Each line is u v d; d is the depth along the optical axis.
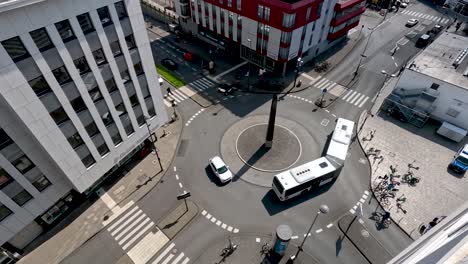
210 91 55.12
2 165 25.12
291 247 32.47
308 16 51.84
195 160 42.00
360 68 60.66
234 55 65.38
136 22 30.31
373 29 74.62
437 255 12.90
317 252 32.06
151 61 34.62
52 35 23.58
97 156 33.25
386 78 57.78
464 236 12.09
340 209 35.97
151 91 36.75
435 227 21.92
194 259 31.61
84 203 36.53
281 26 49.91
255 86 56.00
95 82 29.12
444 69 47.00
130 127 36.44
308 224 34.53
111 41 28.73
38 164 28.12
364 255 31.78
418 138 45.38
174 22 76.81
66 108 27.33
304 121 48.31
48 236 33.31
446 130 44.75
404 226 34.19
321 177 36.06
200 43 70.50
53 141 27.41
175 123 48.16
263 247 32.41
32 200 29.31
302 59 60.19
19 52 22.14
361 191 37.84
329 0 54.34
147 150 42.69
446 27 75.06
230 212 35.75
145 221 34.91
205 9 63.34
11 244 30.53
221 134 46.19
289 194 35.41
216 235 33.59
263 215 35.44
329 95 53.78
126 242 33.00
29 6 21.16
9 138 24.72
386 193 37.44
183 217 35.25
